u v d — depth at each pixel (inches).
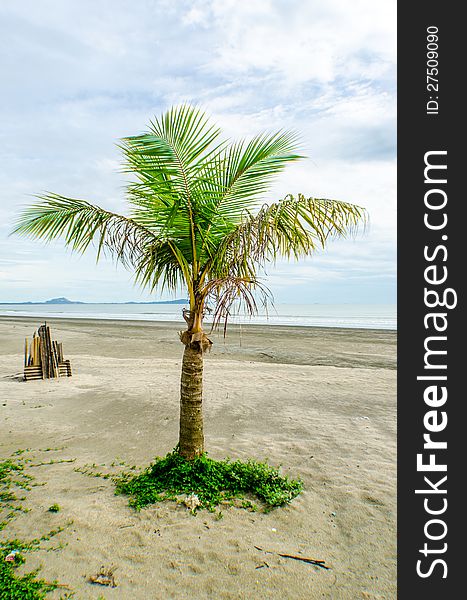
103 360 595.5
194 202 161.2
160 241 173.2
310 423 279.7
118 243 166.2
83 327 1397.6
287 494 168.6
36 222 168.2
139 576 116.5
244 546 132.8
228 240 160.6
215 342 874.8
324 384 414.9
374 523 149.9
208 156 157.1
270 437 249.3
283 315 2549.2
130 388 380.5
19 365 532.7
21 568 117.4
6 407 307.6
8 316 2618.1
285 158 148.3
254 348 777.6
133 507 156.1
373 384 417.1
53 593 108.0
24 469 194.5
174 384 404.2
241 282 151.1
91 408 312.2
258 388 390.9
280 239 151.7
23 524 141.9
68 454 217.6
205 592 111.2
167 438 246.7
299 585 115.3
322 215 142.6
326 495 171.3
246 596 110.3
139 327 1414.9
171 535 137.7
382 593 113.3
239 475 180.5
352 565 125.1
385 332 1185.4
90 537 134.8
